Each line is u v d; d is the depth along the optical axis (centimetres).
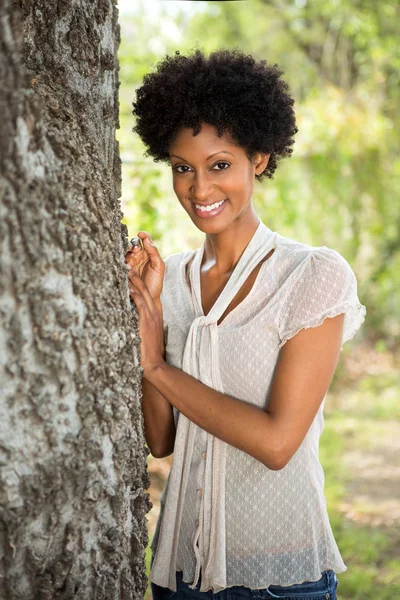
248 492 216
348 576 478
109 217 178
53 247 158
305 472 219
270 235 229
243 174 217
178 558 227
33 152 157
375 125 1009
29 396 157
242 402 209
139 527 192
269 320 213
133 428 185
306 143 951
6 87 150
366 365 1069
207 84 208
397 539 533
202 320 220
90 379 165
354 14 1118
